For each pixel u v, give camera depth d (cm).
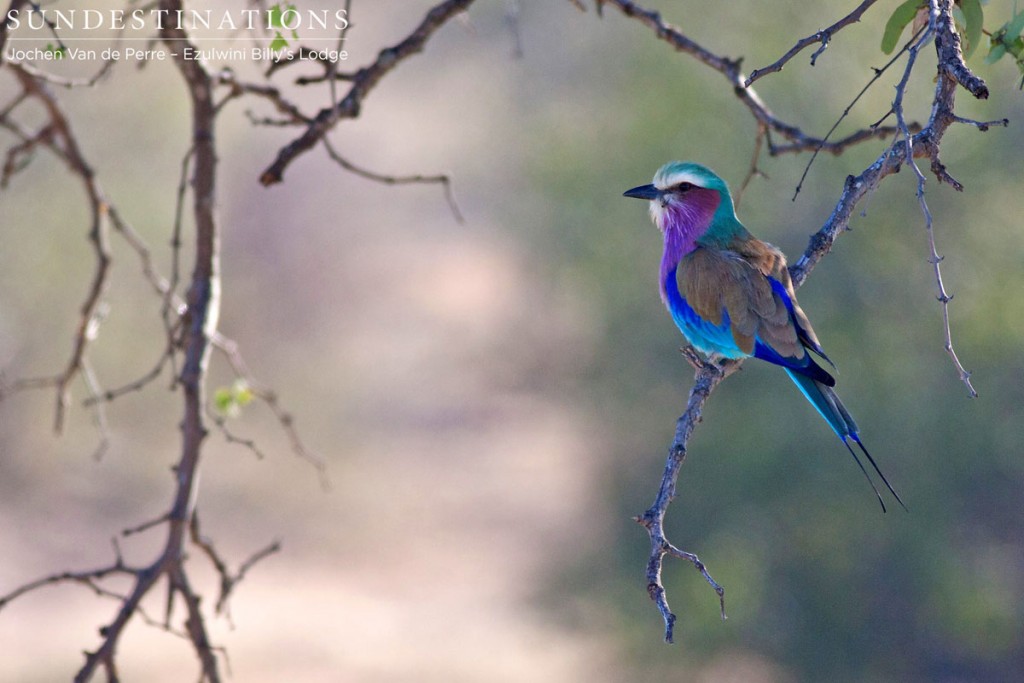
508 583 2162
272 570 2247
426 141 3916
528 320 2777
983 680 1538
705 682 1599
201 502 2420
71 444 2311
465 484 2598
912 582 1515
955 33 509
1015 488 1483
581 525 1964
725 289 773
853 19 527
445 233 3859
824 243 619
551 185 1819
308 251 3106
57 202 2122
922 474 1491
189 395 557
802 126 1538
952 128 1466
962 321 1473
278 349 2839
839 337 1495
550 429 2825
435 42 3866
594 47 2266
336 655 1878
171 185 2225
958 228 1479
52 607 2025
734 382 1589
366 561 2297
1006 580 1506
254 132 2984
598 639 1766
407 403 2986
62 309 2183
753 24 1614
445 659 1850
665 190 842
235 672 1825
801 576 1562
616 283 1741
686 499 1595
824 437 1520
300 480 2516
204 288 589
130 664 1814
